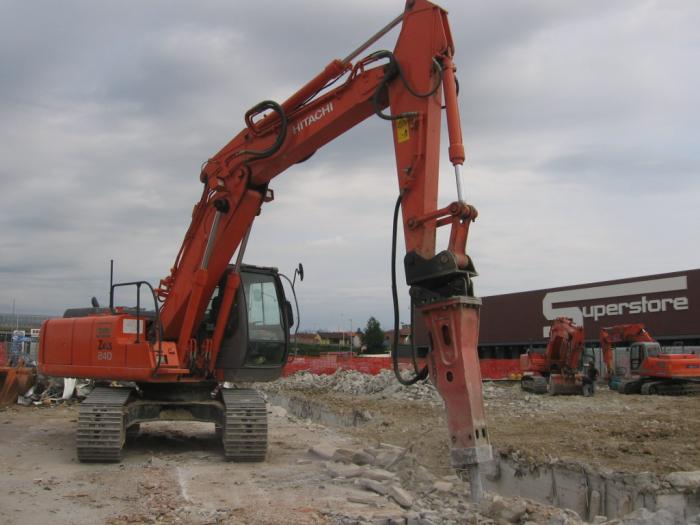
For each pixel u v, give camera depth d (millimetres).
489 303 48594
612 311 39906
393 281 7270
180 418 10391
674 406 20266
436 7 7473
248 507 7281
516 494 11047
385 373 27578
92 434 9578
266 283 11336
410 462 9516
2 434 12914
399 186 7375
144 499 7629
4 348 30844
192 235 10578
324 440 13141
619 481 9281
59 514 6965
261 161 9750
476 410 6164
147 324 10773
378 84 8141
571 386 24156
